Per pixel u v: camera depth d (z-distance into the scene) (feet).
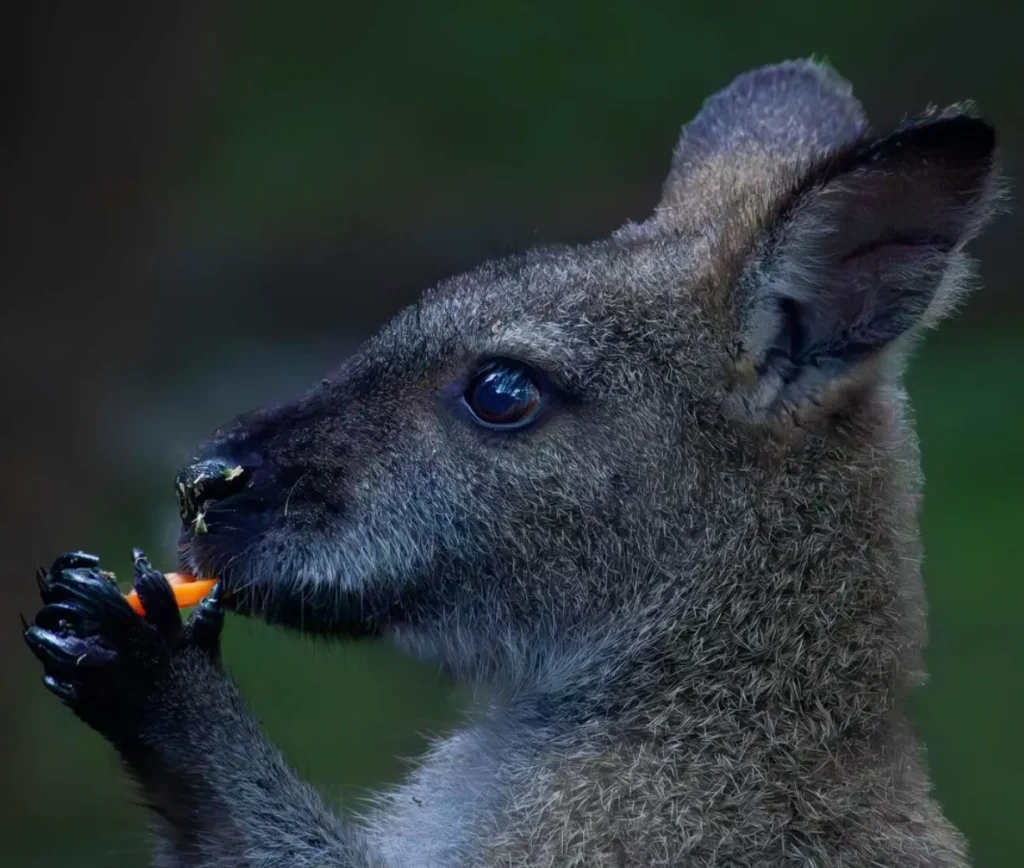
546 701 29.22
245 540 28.45
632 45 119.14
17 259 58.85
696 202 31.94
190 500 28.60
